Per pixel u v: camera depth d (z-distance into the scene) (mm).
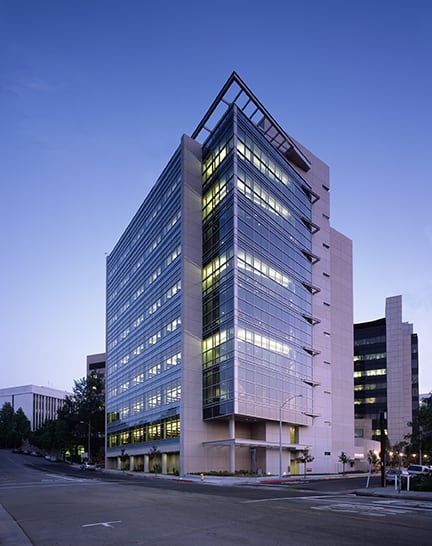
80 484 40469
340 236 91938
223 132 67062
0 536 14367
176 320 67750
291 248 74750
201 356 65812
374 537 13977
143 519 17797
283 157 76125
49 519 17953
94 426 118062
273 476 58312
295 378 70688
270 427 65125
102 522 17062
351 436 84062
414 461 97938
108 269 118562
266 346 64562
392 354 130625
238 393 57562
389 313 133250
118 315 104438
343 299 89312
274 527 15836
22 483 41938
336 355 84688
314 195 83312
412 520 17688
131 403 87938
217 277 64188
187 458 60531
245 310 61062
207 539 13617
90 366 160125
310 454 72000
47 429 131500
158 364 74000
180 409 62906
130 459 86312
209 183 69750
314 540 13461
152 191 84812
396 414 126438
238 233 61750
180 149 72000
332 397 81750
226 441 59031
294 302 73500
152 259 81812
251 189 66062
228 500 25781
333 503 24484
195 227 69625
